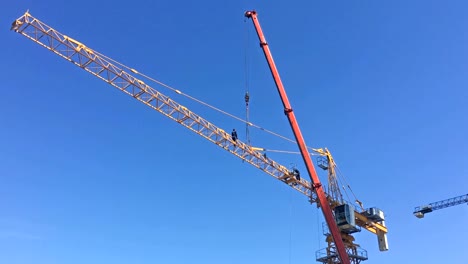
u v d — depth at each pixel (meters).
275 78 74.31
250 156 89.81
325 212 68.75
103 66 80.75
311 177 70.19
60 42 78.69
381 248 96.00
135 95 83.38
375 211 92.81
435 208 126.31
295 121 72.38
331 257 86.94
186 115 85.19
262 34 77.12
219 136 87.31
